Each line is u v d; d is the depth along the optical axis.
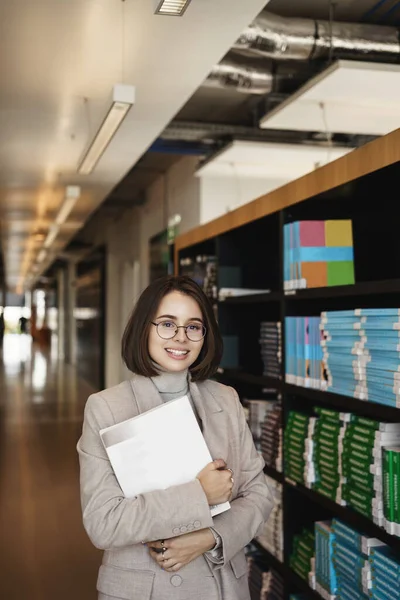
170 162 8.28
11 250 15.81
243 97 6.26
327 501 2.41
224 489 1.43
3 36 3.64
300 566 2.73
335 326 2.35
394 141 1.96
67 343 20.89
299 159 5.78
